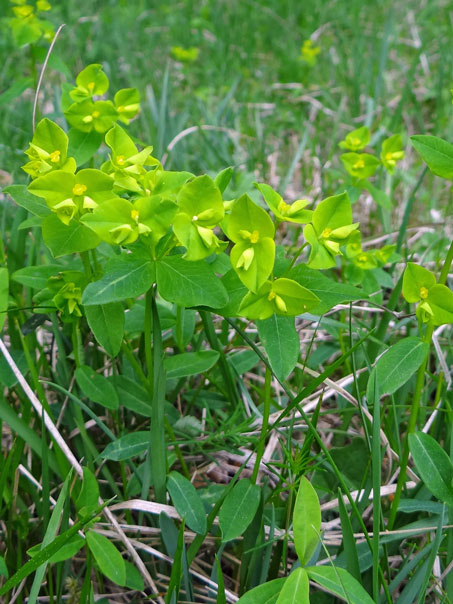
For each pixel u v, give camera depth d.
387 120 1.00
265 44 1.35
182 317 0.50
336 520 0.46
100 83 0.46
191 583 0.43
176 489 0.42
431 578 0.43
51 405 0.49
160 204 0.35
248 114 1.05
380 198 0.60
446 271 0.41
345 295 0.38
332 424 0.55
